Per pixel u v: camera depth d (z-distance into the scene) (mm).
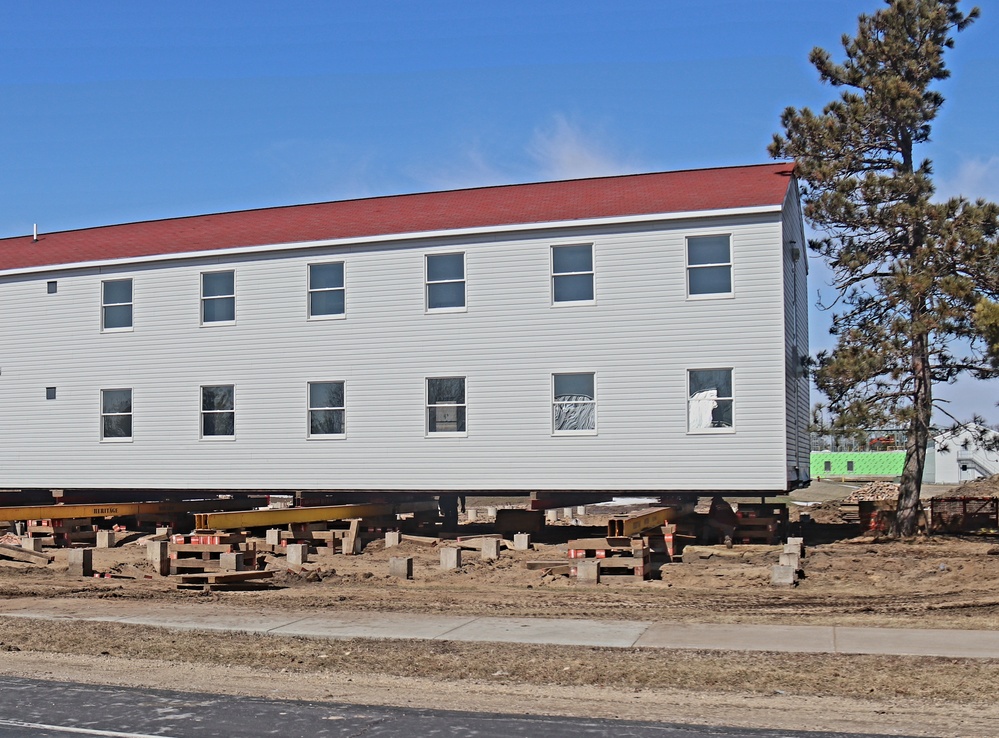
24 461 32000
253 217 33938
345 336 28641
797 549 23703
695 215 25703
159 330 30578
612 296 26422
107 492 32219
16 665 13648
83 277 31594
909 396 26703
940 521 29469
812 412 26953
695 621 16172
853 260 26250
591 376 26531
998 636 14609
